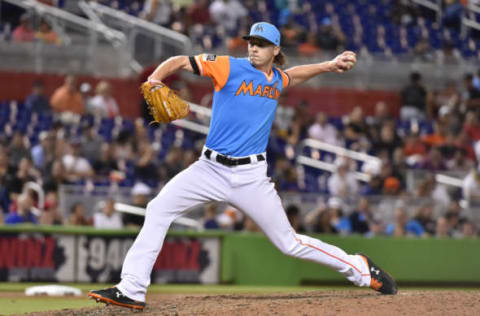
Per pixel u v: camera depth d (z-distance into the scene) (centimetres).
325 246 2100
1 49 6378
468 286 4597
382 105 6412
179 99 2009
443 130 6181
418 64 7088
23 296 3206
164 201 2012
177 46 6544
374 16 8144
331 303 1906
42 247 3991
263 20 7681
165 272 4150
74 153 4859
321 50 6825
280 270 4303
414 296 2009
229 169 1991
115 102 6256
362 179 5541
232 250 4259
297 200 4788
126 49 6644
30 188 4259
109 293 1994
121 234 4075
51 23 6706
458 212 4912
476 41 8112
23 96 6191
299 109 6081
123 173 4959
